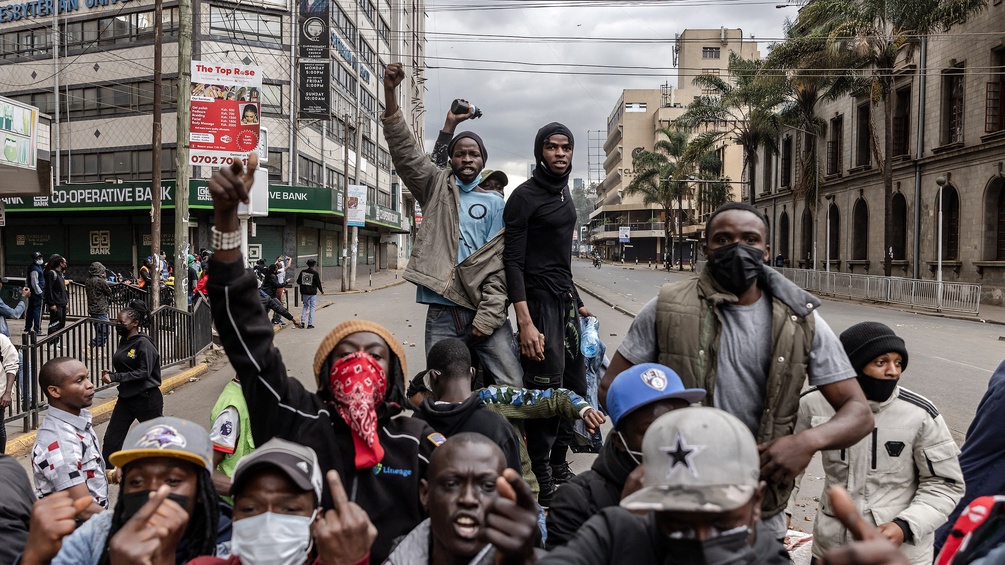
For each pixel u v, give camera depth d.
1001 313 22.72
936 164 29.00
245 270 2.54
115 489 6.00
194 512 2.10
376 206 44.72
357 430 2.56
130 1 32.75
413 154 4.54
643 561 1.74
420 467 2.78
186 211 13.80
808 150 41.91
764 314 2.64
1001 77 25.59
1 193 13.17
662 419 1.65
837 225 38.94
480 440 2.21
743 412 2.60
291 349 14.20
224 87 12.07
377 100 49.78
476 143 4.51
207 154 12.04
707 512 1.53
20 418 7.60
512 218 4.29
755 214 2.64
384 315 20.09
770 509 2.48
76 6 33.66
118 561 1.71
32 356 7.72
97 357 9.42
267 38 32.94
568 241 4.51
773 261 48.97
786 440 2.34
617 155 99.06
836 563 1.38
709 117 44.38
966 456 3.32
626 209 90.94
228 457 3.51
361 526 1.83
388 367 2.81
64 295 15.38
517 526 1.85
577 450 5.39
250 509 1.93
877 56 28.03
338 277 42.53
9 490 2.57
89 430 4.20
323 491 2.57
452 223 4.47
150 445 1.99
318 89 30.52
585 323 4.96
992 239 25.94
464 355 3.63
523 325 4.29
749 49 85.69
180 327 11.84
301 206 32.66
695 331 2.64
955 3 25.00
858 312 23.52
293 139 33.59
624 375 2.36
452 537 2.13
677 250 88.06
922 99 30.00
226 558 2.11
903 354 3.10
